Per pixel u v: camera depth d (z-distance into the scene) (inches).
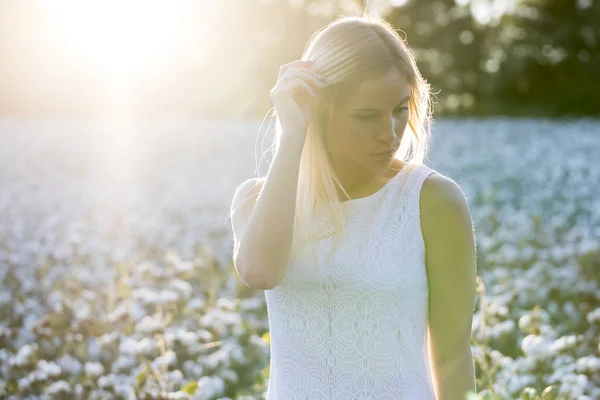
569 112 2343.8
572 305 278.2
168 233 421.1
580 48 2479.1
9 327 272.7
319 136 95.7
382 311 94.4
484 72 2554.1
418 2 2603.3
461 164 797.2
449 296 95.4
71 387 212.1
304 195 96.7
